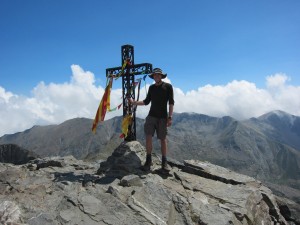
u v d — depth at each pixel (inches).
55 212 409.1
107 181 533.3
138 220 408.8
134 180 511.8
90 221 395.5
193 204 470.6
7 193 454.6
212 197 520.7
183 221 434.6
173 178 582.2
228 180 601.9
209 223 429.7
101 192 474.0
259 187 622.8
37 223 375.6
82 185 517.7
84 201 434.0
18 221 375.2
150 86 586.9
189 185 553.9
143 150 658.2
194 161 681.6
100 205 430.0
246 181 610.9
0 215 373.4
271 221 574.6
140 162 608.1
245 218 479.2
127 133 666.2
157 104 577.9
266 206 585.6
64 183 514.0
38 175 577.9
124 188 495.8
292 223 648.4
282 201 667.4
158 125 584.4
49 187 492.4
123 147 633.6
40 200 443.5
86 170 682.2
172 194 481.7
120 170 589.0
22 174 531.2
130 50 674.2
